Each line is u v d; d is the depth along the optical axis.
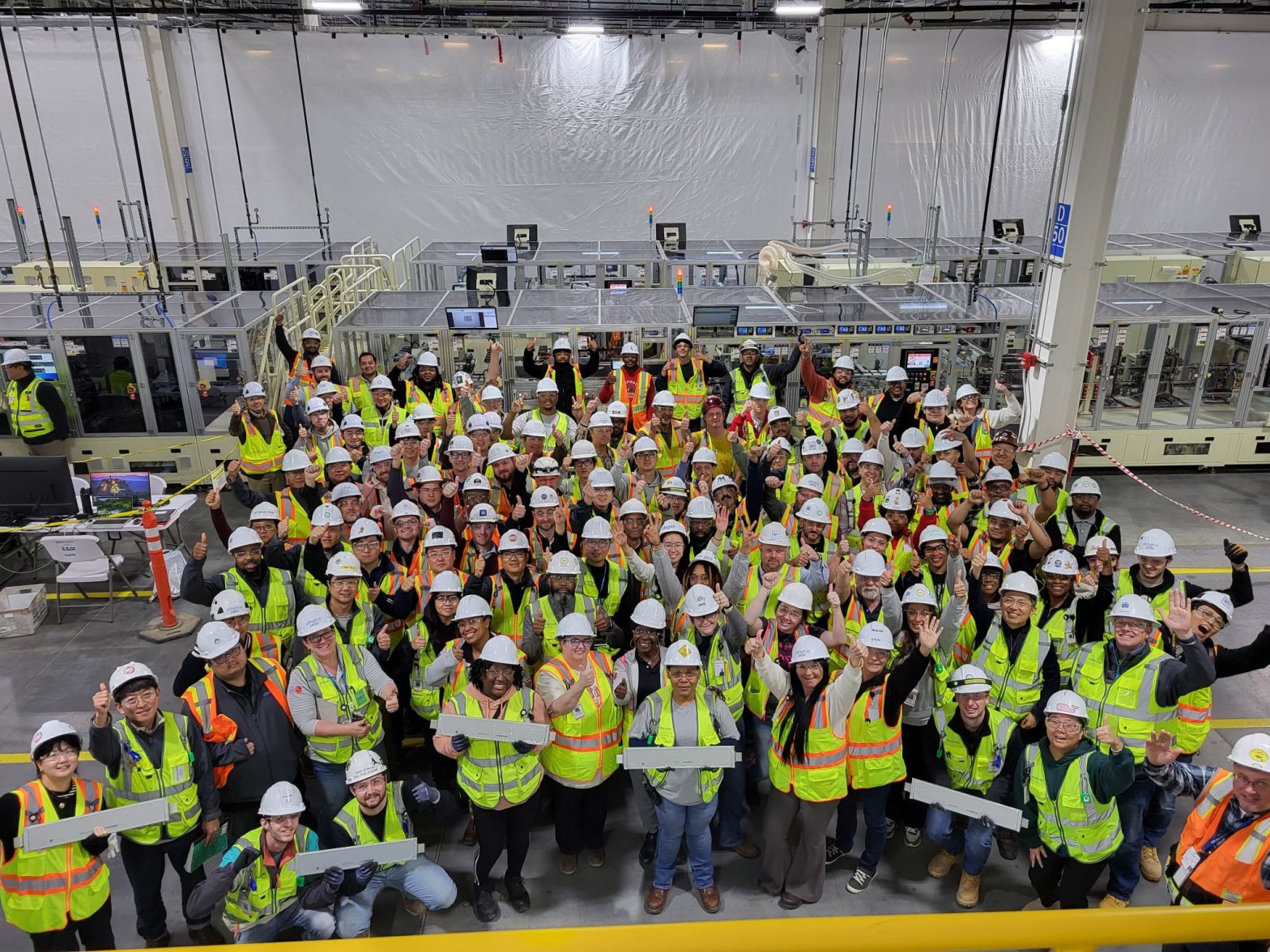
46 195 17.86
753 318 11.08
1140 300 11.60
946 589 5.63
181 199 18.08
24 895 3.96
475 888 4.88
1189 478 11.59
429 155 18.23
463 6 15.65
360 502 6.57
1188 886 3.71
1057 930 1.55
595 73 17.89
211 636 4.50
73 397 10.51
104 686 4.03
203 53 17.22
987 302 11.60
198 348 10.56
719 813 5.34
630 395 9.66
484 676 4.55
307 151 18.02
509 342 10.75
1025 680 4.97
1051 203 9.79
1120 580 5.65
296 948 1.47
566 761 4.80
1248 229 16.70
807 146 18.41
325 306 13.48
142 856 4.37
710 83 18.03
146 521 7.75
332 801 4.96
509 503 7.34
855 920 1.55
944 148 18.08
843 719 4.57
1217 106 17.81
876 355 11.38
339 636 4.94
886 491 7.88
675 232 15.83
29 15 14.80
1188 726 4.69
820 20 16.69
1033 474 6.96
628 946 1.49
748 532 5.68
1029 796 4.31
